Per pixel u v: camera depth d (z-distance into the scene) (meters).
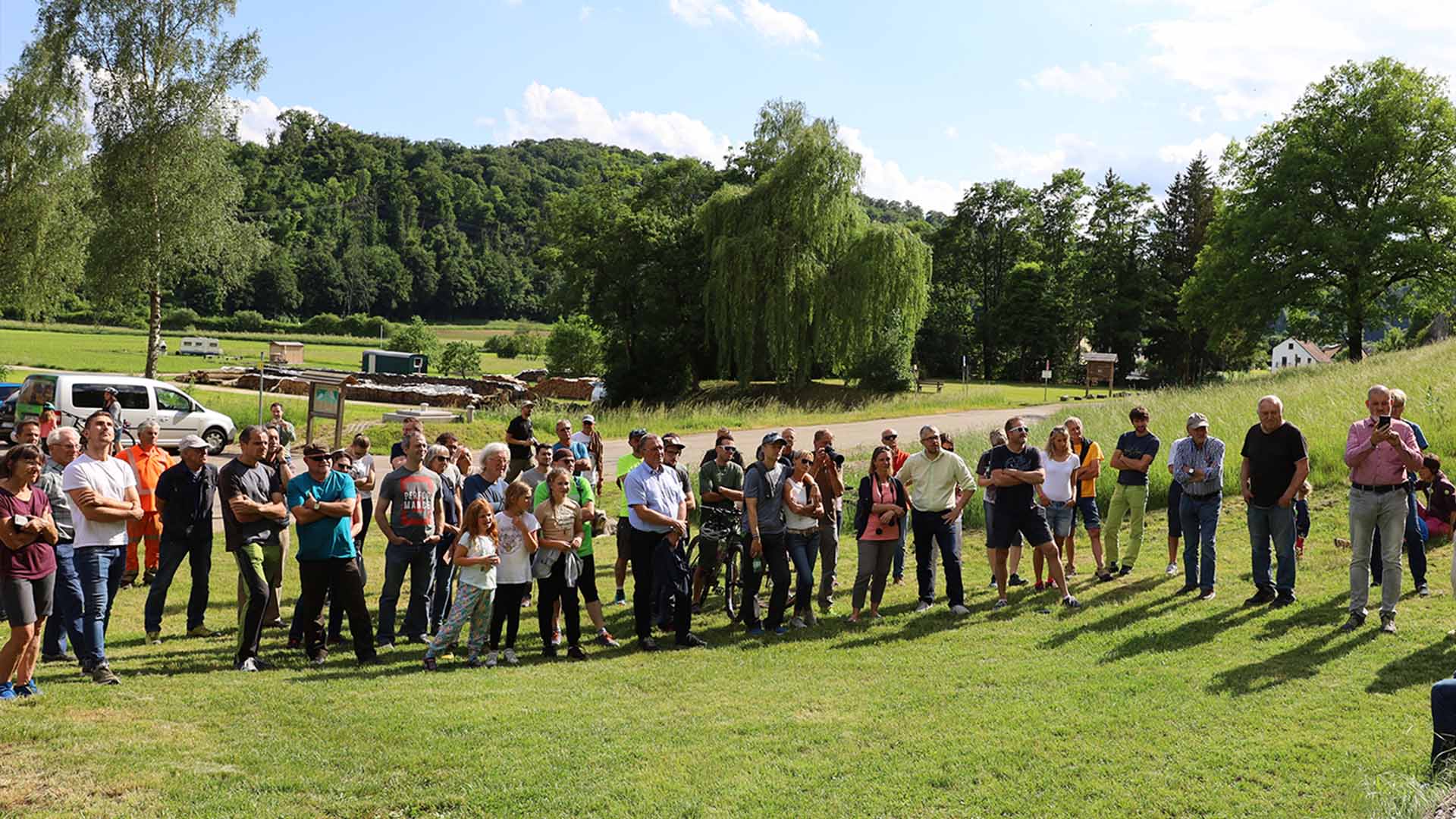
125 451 11.20
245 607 7.68
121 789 5.01
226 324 119.69
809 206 42.50
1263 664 7.13
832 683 7.25
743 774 5.38
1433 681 6.52
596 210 50.50
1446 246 41.66
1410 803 4.43
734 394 44.34
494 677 7.50
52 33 32.91
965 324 84.69
